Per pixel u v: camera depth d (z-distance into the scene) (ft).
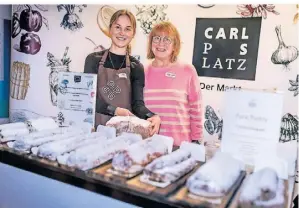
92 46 4.48
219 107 3.70
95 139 3.54
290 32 3.26
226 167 2.72
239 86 3.57
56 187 2.99
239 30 3.50
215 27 3.62
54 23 4.75
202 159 3.32
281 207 2.39
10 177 3.34
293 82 3.30
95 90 4.33
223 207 2.34
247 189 2.45
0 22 5.03
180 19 3.81
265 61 3.41
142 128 4.08
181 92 3.91
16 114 5.27
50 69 4.88
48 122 4.17
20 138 3.49
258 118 2.88
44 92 4.97
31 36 4.98
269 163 2.86
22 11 5.00
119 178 2.79
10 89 5.26
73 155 3.01
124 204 2.60
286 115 3.36
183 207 2.35
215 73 3.69
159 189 2.59
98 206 2.75
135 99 4.22
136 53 4.16
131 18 4.13
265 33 3.38
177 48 3.88
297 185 3.24
